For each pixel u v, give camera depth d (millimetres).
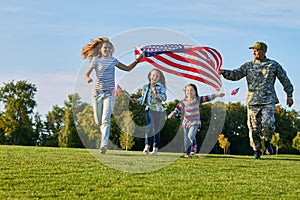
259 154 7160
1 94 43312
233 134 21656
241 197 4195
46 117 43969
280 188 4609
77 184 4496
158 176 4984
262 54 7316
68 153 6617
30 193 4133
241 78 7391
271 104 7195
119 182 4633
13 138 43219
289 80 7297
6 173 4898
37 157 6027
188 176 5047
